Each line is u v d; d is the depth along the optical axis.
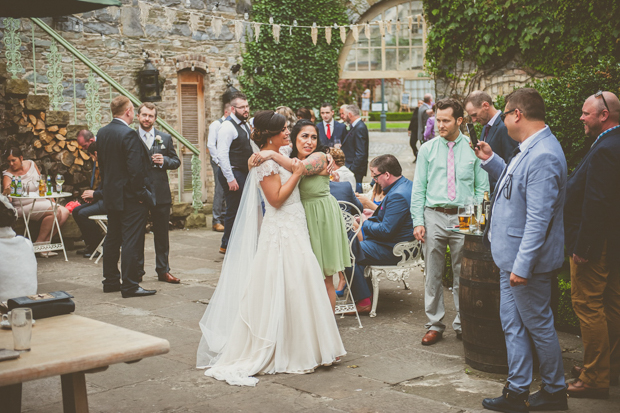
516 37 8.93
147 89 10.97
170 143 6.31
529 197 3.22
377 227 5.20
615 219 3.47
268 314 3.92
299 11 12.95
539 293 3.29
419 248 5.23
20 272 3.36
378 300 5.70
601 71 6.29
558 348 3.33
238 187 7.05
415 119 14.77
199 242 8.45
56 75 8.82
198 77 11.88
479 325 3.85
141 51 11.03
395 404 3.38
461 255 4.42
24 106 8.20
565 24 8.52
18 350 2.37
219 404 3.39
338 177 5.88
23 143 8.34
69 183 8.80
